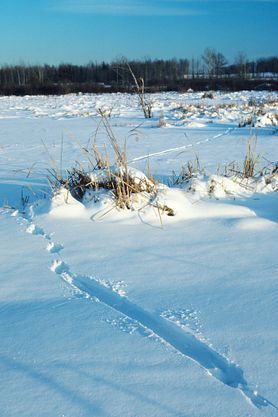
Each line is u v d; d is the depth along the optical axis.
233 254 3.18
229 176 5.09
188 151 8.59
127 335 2.17
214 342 2.10
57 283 2.79
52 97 32.19
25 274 2.93
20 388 1.79
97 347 2.07
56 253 3.28
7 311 2.44
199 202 4.28
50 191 5.21
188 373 1.87
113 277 2.84
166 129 12.44
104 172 4.55
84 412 1.66
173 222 3.90
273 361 1.94
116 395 1.75
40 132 12.09
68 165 7.21
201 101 24.30
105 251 3.28
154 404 1.70
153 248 3.32
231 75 57.69
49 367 1.92
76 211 4.17
